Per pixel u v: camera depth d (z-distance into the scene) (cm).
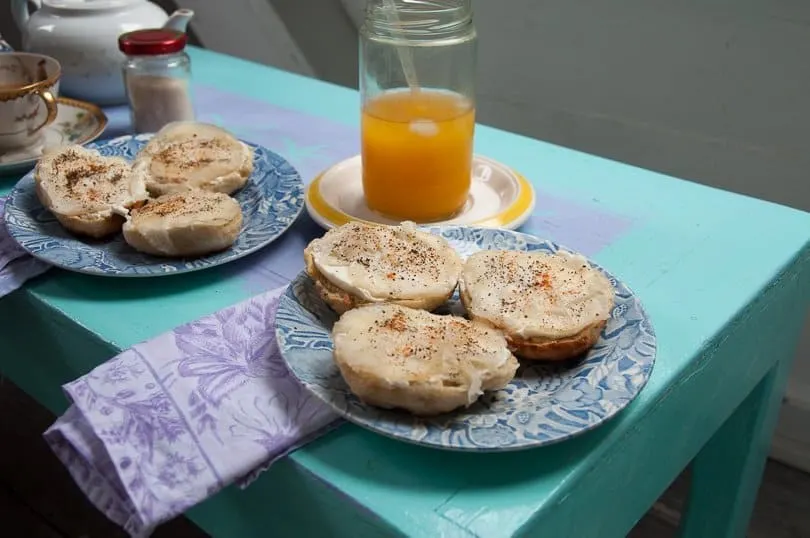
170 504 47
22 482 114
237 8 142
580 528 51
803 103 102
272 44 150
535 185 77
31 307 64
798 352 114
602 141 125
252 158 74
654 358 52
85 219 65
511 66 130
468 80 70
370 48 69
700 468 78
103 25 90
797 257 67
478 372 49
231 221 64
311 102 96
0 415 127
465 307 56
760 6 100
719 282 63
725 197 75
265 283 64
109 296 63
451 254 60
